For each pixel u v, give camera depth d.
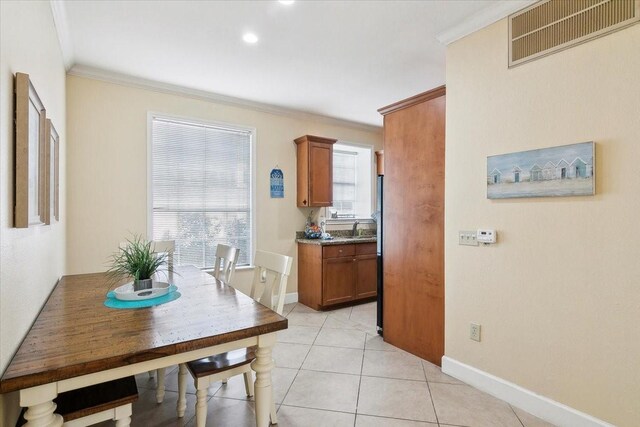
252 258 4.24
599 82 1.75
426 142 2.78
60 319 1.49
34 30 1.62
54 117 2.29
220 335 1.32
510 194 2.12
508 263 2.15
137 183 3.48
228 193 4.13
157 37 2.64
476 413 2.03
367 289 4.59
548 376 1.96
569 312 1.87
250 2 2.21
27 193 1.24
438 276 2.68
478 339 2.32
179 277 2.42
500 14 2.18
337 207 5.30
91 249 3.24
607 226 1.73
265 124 4.38
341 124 5.10
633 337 1.65
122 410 1.34
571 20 1.86
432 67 3.20
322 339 3.24
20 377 0.99
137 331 1.35
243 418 2.01
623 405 1.68
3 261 1.07
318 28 2.52
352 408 2.10
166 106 3.66
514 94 2.12
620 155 1.68
